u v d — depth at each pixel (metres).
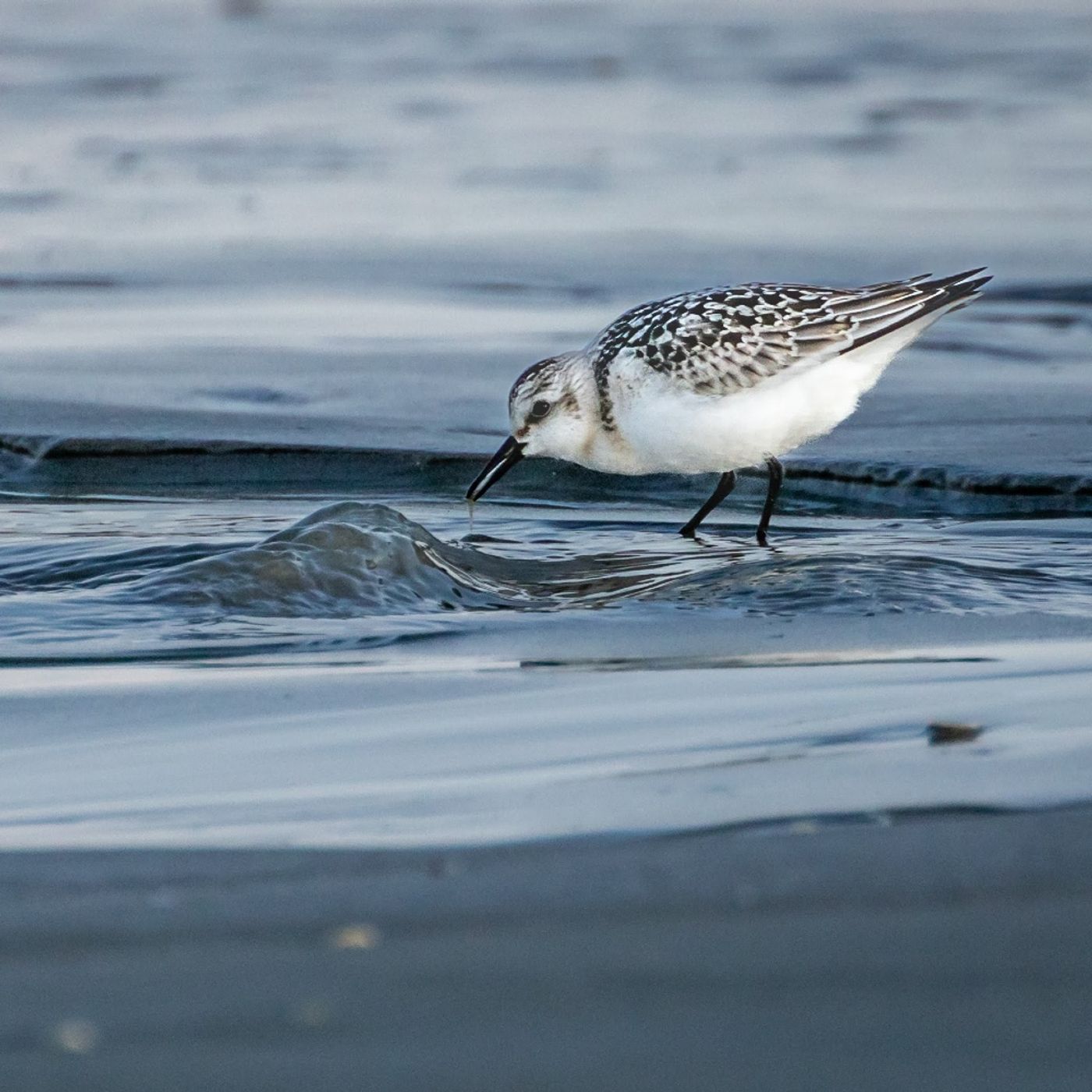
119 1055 4.50
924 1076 4.36
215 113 34.41
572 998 4.80
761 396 12.21
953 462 13.98
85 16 49.09
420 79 38.72
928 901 5.45
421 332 19.22
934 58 41.50
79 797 6.81
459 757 7.25
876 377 12.64
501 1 53.59
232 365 17.70
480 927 5.31
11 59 40.88
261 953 5.13
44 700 8.17
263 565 10.39
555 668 8.77
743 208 26.00
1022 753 7.13
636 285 21.22
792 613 9.89
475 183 28.14
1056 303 20.50
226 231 24.70
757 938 5.18
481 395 16.55
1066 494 13.36
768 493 13.09
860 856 5.87
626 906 5.45
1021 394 16.66
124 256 23.12
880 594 10.21
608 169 29.16
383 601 10.22
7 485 14.02
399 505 13.42
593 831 6.24
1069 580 10.61
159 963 5.06
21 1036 4.61
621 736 7.52
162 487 14.03
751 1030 4.60
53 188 27.56
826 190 27.27
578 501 13.86
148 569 10.73
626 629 9.61
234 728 7.73
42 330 19.30
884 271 21.58
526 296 20.91
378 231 24.67
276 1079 4.37
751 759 7.13
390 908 5.48
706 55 42.28
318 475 14.45
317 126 32.97
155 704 8.10
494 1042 4.55
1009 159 29.61
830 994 4.80
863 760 7.08
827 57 41.75
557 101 35.72
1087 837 6.02
